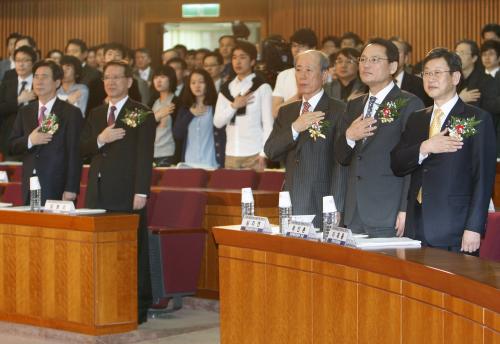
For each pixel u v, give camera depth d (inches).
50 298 305.0
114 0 766.5
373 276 197.5
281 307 229.6
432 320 176.2
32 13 785.6
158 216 353.1
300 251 221.1
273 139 279.6
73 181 340.5
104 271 296.2
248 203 260.7
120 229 298.7
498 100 387.2
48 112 344.5
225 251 248.2
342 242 210.4
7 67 532.1
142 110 321.4
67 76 454.6
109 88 323.6
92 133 327.6
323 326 215.3
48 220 303.3
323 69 278.8
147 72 544.4
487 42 409.1
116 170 320.8
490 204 249.6
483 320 158.4
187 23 754.8
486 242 231.8
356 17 692.1
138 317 323.9
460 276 165.3
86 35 773.3
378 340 196.1
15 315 313.7
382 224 249.0
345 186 264.1
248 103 401.7
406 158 229.0
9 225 314.7
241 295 243.3
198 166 418.6
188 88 428.5
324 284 214.8
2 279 316.8
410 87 361.4
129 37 766.5
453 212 226.2
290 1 713.6
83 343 296.8
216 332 321.4
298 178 278.5
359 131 243.6
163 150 444.8
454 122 223.5
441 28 663.8
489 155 225.0
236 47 405.7
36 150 341.1
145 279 327.3
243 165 404.5
